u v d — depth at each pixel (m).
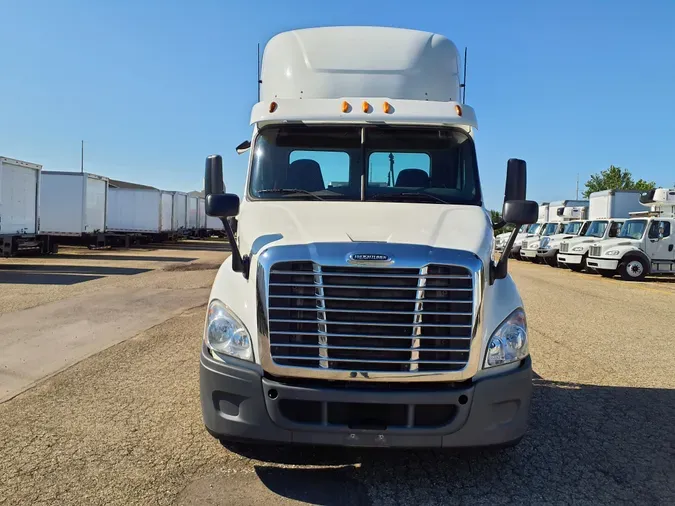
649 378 6.09
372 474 3.70
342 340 3.23
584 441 4.33
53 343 7.06
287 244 3.34
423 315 3.21
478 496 3.46
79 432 4.27
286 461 3.84
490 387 3.25
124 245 29.66
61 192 23.61
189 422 4.50
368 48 4.98
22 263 18.34
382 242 3.35
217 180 4.23
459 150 4.59
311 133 4.59
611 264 18.36
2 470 3.62
